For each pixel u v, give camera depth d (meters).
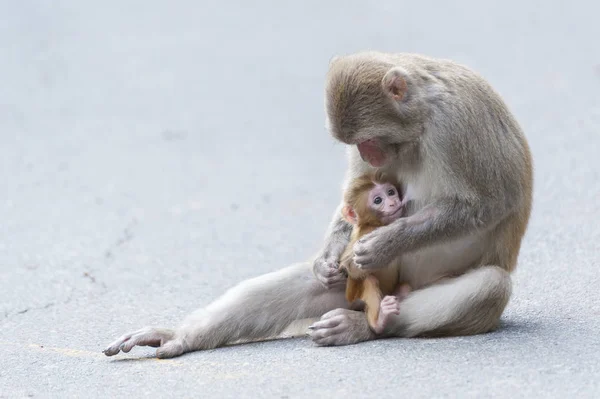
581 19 30.42
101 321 11.94
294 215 17.08
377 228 10.31
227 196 18.52
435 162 10.02
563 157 18.20
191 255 15.02
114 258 15.00
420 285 10.64
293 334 10.73
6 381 9.72
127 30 36.09
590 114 20.84
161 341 10.23
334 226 10.85
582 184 16.53
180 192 18.94
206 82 29.12
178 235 16.16
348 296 10.33
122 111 26.44
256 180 19.58
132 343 10.16
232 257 14.87
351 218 10.61
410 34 30.94
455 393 8.37
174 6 39.31
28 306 12.77
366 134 9.94
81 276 14.11
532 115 21.33
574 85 23.38
